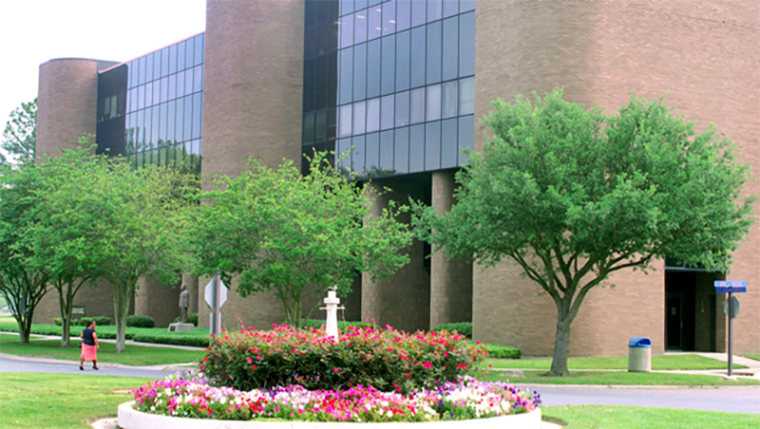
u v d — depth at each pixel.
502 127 27.22
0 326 62.72
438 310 41.28
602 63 35.00
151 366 30.86
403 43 43.47
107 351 36.53
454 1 41.09
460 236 26.97
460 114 40.28
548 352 34.41
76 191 36.06
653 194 23.91
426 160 41.69
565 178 25.14
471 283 42.16
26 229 39.06
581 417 15.43
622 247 25.56
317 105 48.16
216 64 50.25
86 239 35.25
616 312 34.78
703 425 14.48
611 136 25.34
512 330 35.19
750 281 38.84
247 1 49.03
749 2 39.06
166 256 35.78
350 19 46.59
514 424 13.23
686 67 36.91
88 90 69.75
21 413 14.94
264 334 14.98
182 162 60.50
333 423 12.00
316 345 14.31
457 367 14.89
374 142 44.47
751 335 38.66
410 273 46.03
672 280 40.75
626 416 15.61
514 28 36.28
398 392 14.23
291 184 33.09
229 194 32.06
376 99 44.62
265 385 14.36
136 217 34.91
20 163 44.31
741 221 24.86
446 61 41.22
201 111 59.16
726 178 24.19
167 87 62.75
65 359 33.59
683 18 37.06
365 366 14.27
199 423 12.35
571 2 35.06
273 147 48.16
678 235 24.77
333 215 32.59
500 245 26.55
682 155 24.69
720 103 37.62
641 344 28.98
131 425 13.31
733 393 23.05
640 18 36.03
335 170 36.12
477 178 26.58
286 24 49.06
